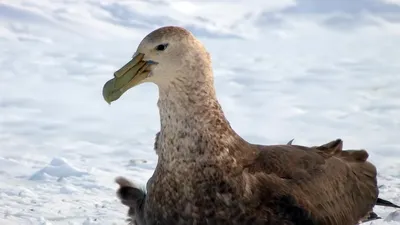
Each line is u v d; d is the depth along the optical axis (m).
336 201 9.09
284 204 8.43
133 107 16.94
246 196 8.33
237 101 17.16
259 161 8.59
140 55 8.32
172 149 8.37
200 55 8.31
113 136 15.12
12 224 10.60
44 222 10.67
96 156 13.98
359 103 17.14
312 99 17.41
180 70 8.26
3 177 12.70
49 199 11.67
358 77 18.98
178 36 8.24
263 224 8.36
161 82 8.31
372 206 9.71
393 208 11.23
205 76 8.34
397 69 19.64
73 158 13.83
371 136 15.04
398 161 13.66
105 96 8.36
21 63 19.31
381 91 18.00
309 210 8.56
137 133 15.33
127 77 8.30
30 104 16.84
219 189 8.31
